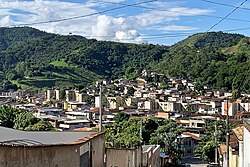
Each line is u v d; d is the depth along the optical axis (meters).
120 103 129.38
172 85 154.88
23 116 45.69
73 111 101.75
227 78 123.94
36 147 10.07
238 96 102.38
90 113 91.94
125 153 22.00
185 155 72.12
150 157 30.92
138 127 56.62
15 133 14.45
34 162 10.03
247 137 18.14
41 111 94.06
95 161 14.93
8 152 9.25
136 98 130.62
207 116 94.50
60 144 11.08
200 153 65.69
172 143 57.12
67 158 11.52
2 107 47.38
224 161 38.81
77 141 12.77
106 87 150.62
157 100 124.38
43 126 42.97
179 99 126.81
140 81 166.00
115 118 82.31
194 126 87.19
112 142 28.45
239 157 23.62
